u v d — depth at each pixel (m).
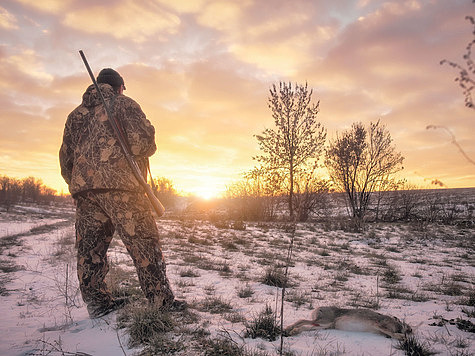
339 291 5.90
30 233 16.00
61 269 6.59
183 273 6.53
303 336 3.04
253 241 12.83
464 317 4.01
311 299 5.01
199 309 3.88
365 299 5.21
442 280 7.19
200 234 14.21
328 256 10.43
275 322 3.21
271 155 21.27
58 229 18.41
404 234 16.44
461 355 2.57
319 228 17.92
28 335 3.00
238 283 6.02
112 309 3.44
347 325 3.21
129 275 5.76
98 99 3.30
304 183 20.42
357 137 22.92
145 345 2.62
